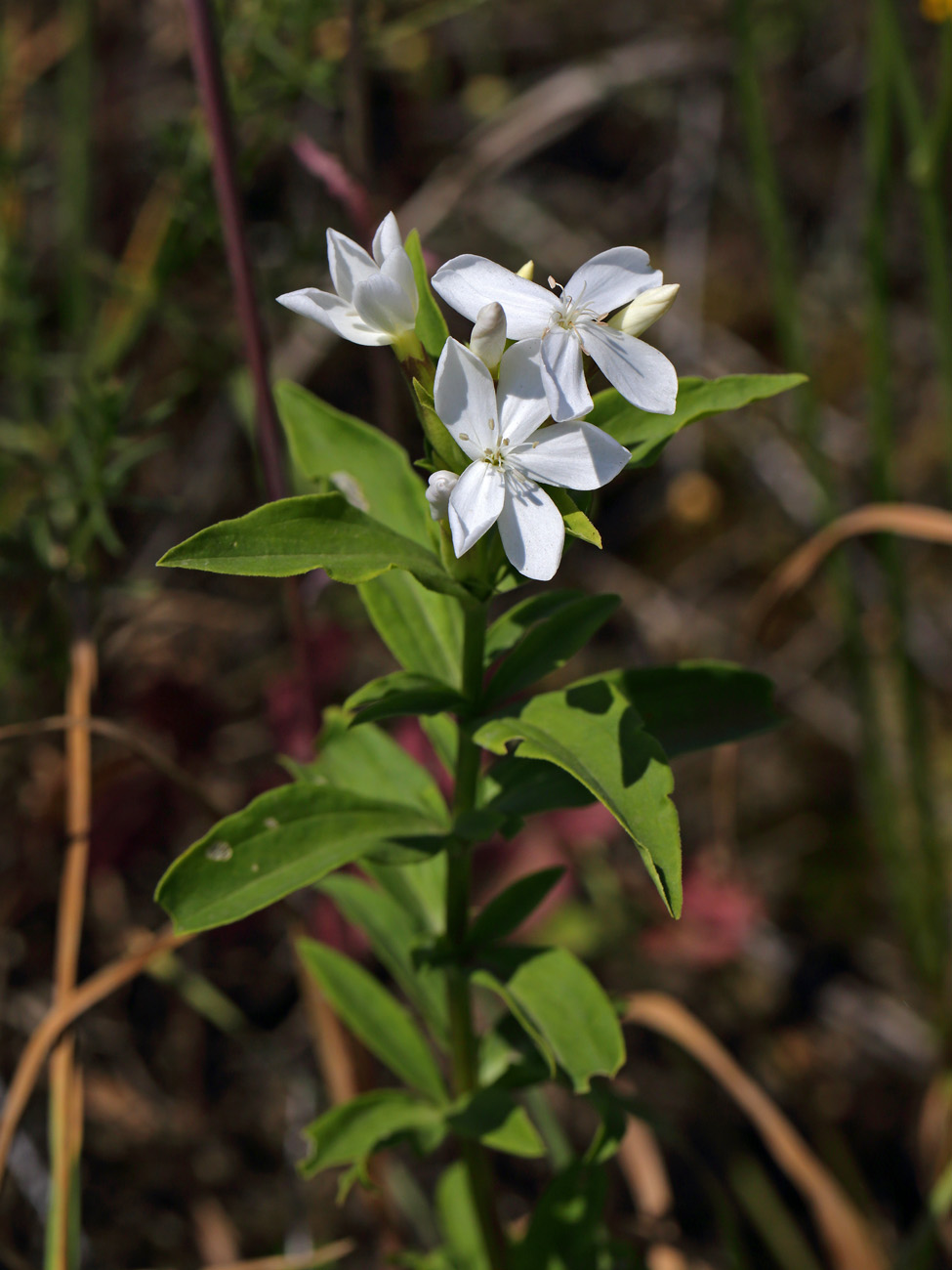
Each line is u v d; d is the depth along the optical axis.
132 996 0.43
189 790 0.34
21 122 0.48
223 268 0.44
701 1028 0.37
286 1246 0.38
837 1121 0.44
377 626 0.29
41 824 0.42
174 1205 0.40
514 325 0.25
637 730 0.25
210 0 0.32
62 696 0.41
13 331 0.42
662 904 0.45
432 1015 0.31
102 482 0.35
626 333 0.26
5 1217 0.38
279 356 0.45
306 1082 0.41
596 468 0.25
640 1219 0.37
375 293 0.26
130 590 0.36
